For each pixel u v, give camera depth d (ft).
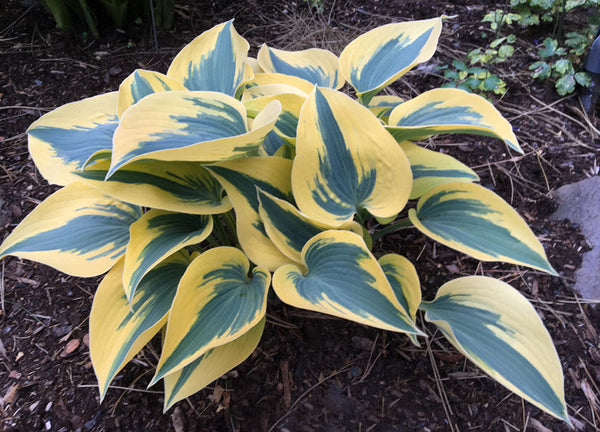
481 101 1.58
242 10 3.40
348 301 1.35
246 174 1.57
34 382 1.75
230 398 1.71
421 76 2.89
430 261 2.12
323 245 1.47
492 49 2.97
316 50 2.19
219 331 1.38
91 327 1.47
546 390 1.36
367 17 3.33
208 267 1.48
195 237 1.47
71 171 1.59
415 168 1.90
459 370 1.78
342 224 1.50
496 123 1.54
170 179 1.60
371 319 1.28
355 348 1.84
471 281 1.61
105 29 3.10
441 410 1.68
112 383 1.75
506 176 2.37
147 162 1.57
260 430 1.63
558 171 2.36
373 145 1.52
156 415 1.67
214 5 3.43
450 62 2.93
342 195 1.57
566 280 1.99
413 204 2.36
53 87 2.78
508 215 1.55
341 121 1.51
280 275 1.47
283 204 1.53
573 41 2.70
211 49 1.95
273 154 1.85
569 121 2.60
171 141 1.40
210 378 1.46
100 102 1.87
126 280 1.41
